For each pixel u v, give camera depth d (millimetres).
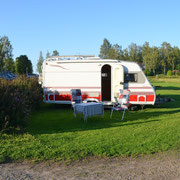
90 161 4160
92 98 10250
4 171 3779
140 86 9992
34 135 5750
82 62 10297
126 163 4082
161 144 5004
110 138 5453
